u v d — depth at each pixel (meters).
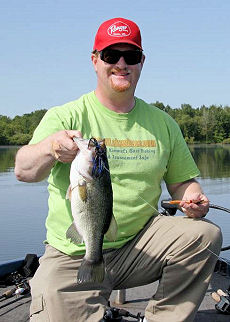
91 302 3.00
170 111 58.53
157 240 3.23
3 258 7.06
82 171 2.78
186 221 3.27
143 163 3.38
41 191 17.64
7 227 9.83
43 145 2.88
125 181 3.31
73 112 3.36
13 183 20.80
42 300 2.91
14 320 3.64
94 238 2.88
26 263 4.45
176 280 3.13
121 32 3.37
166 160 3.54
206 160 31.45
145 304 3.99
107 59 3.35
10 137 54.09
